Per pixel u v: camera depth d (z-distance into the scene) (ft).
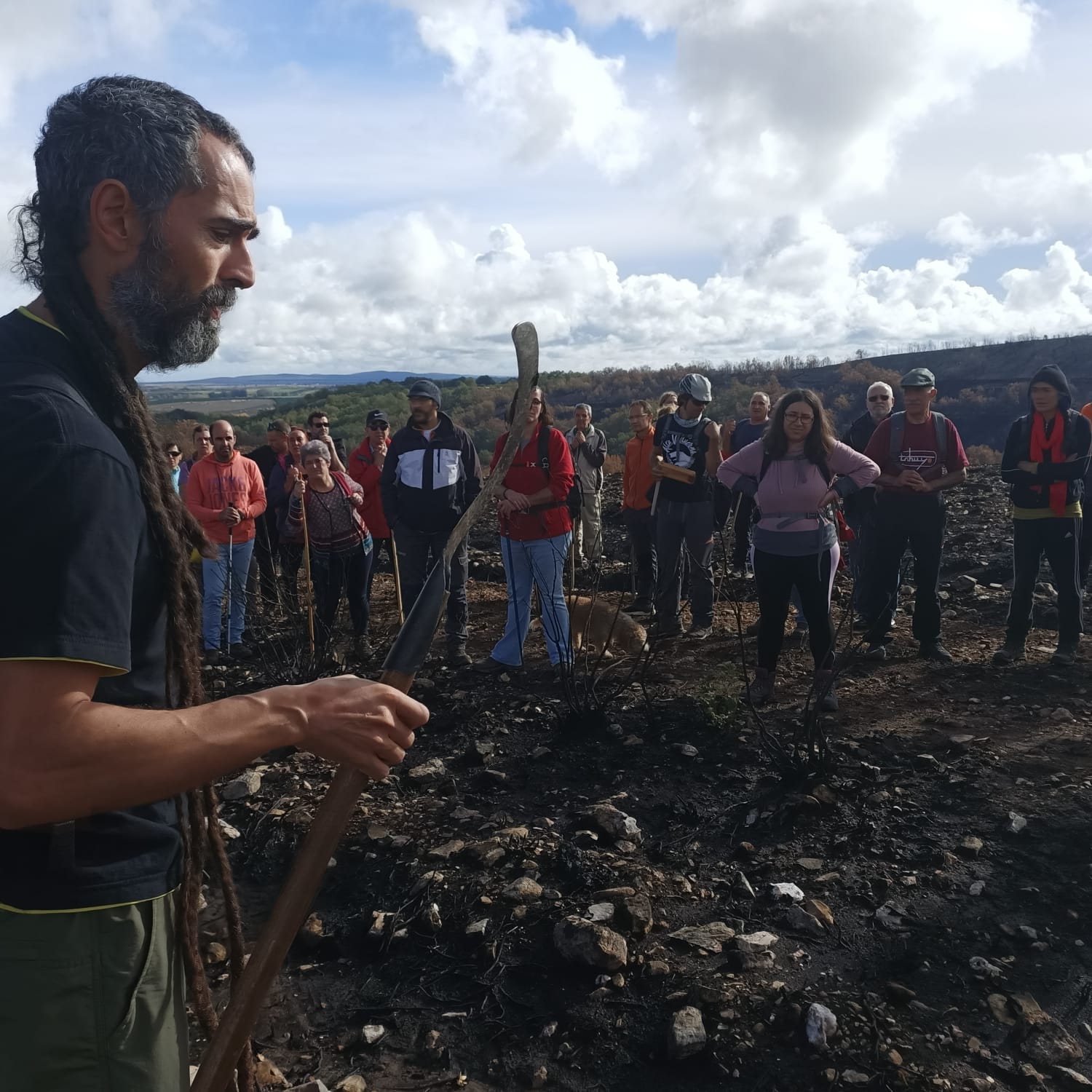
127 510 3.55
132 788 3.41
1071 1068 8.12
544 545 19.06
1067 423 18.57
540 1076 8.25
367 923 10.65
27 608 3.22
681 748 14.93
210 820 4.71
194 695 4.30
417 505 20.26
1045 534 18.95
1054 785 13.20
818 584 16.74
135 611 3.87
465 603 21.13
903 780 13.66
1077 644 19.07
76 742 3.28
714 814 12.86
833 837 12.10
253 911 11.21
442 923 10.50
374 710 3.92
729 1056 8.33
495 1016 9.07
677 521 22.45
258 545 27.58
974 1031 8.63
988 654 20.31
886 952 9.79
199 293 3.95
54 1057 3.79
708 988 9.09
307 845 4.04
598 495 32.07
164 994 4.13
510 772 14.60
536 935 10.14
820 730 13.88
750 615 24.79
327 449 21.72
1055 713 16.11
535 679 19.56
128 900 3.88
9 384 3.45
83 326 3.76
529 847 11.94
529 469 18.94
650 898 10.81
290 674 20.90
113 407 3.83
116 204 3.73
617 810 12.67
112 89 3.82
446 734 16.42
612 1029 8.75
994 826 12.16
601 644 21.80
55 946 3.73
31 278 4.00
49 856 3.68
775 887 10.90
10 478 3.26
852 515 22.67
